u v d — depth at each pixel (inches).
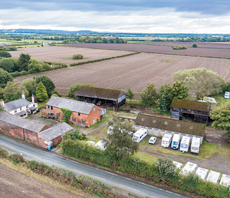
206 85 3420.3
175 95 2866.6
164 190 1450.5
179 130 2146.9
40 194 1369.3
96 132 2331.4
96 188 1416.1
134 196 1348.4
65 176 1520.7
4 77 3508.9
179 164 1651.1
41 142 2009.1
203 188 1369.3
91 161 1754.4
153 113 2915.8
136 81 4557.1
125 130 1592.0
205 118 2527.1
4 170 1609.3
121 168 1626.5
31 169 1625.2
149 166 1529.3
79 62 6579.7
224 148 2018.9
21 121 2197.3
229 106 2095.2
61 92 3740.2
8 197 1326.3
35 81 3410.4
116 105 3152.1
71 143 1829.5
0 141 2110.0
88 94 3137.3
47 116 2709.2
